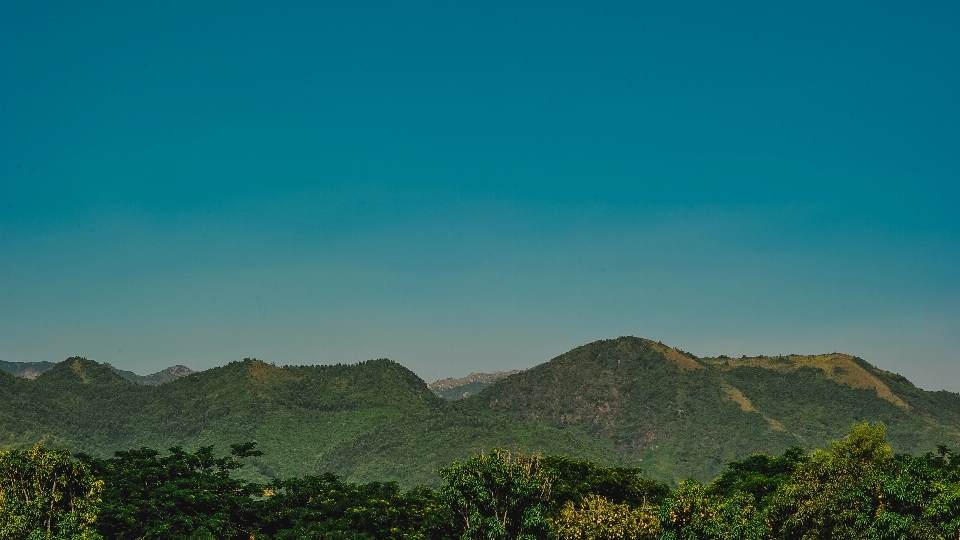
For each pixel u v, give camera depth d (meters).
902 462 57.97
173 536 72.56
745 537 55.69
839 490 55.38
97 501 59.97
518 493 56.34
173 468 83.62
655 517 65.75
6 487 55.91
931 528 49.28
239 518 81.75
